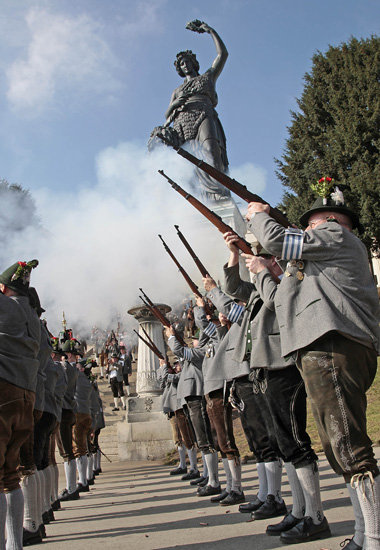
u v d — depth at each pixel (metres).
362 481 2.69
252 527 4.12
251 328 3.94
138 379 15.59
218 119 23.92
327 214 3.27
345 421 2.77
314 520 3.41
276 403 3.69
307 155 26.08
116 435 16.16
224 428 5.52
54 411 5.66
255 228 3.28
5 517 3.44
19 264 3.94
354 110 24.41
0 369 3.50
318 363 2.85
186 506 5.85
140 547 3.84
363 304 2.93
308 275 3.01
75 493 8.05
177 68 24.64
